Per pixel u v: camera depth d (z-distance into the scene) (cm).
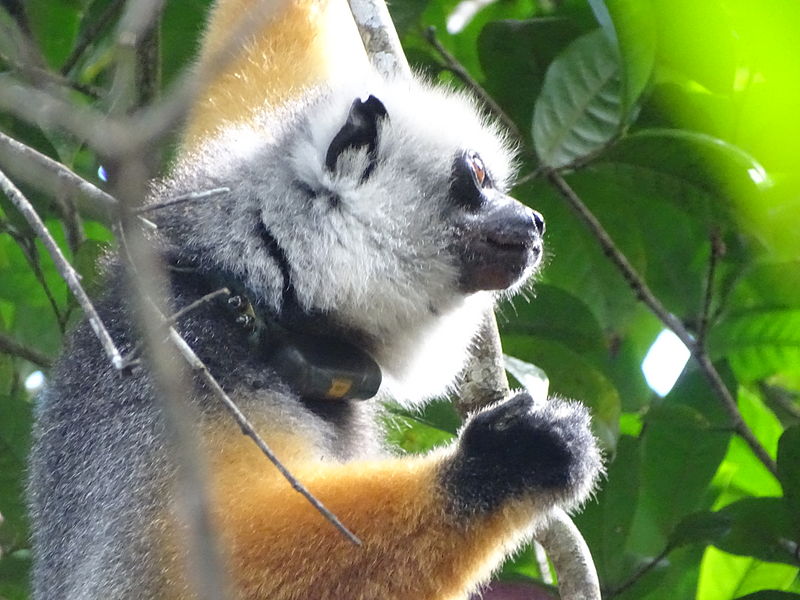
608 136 1234
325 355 969
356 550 830
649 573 1178
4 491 1166
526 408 884
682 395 1265
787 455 1109
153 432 866
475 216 1028
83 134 572
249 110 1202
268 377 923
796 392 1555
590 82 1243
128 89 689
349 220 984
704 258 1332
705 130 1262
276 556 822
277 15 1231
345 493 848
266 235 966
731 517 1129
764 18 1134
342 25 1316
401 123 1023
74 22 1311
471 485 857
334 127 994
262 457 862
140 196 673
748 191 1216
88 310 570
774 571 1292
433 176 1021
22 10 1102
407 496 852
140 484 855
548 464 866
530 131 1328
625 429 1336
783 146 1227
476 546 855
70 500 925
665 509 1233
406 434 1252
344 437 1013
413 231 1009
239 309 936
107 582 848
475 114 1118
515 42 1300
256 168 991
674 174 1232
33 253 1124
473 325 1061
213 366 901
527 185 1312
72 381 968
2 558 1184
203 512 564
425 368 1066
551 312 1242
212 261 950
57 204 1145
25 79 1023
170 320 609
